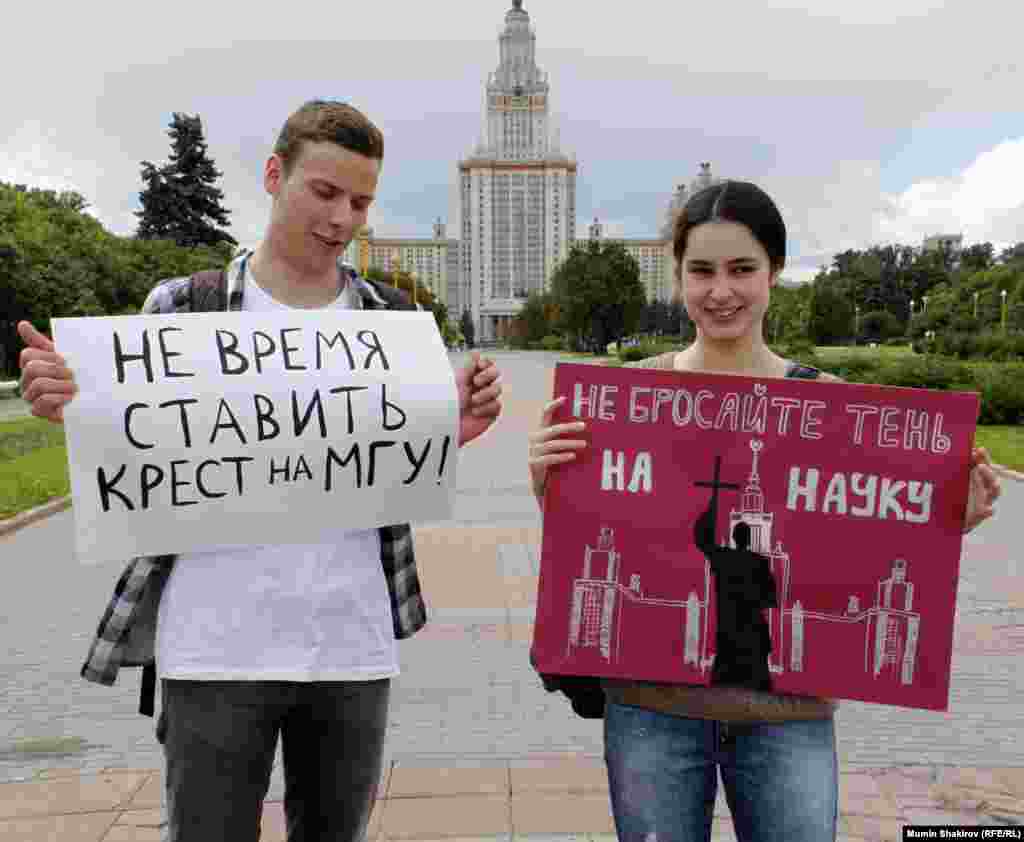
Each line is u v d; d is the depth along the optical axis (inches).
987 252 4269.2
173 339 85.6
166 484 83.0
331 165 80.0
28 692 187.9
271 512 84.1
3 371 1594.5
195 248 2279.8
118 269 1962.4
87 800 137.9
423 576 269.3
